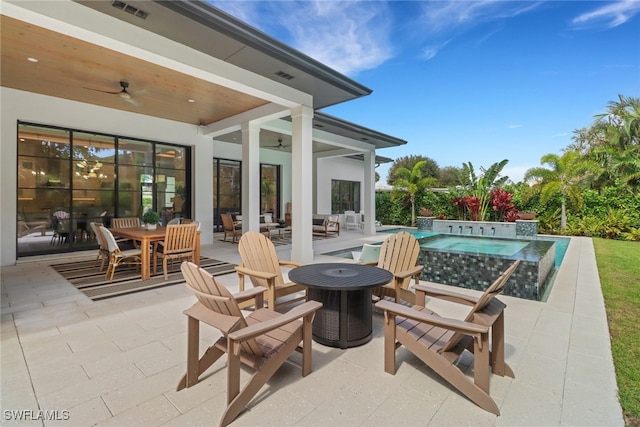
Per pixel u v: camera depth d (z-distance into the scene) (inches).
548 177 443.2
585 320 125.5
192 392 78.1
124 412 70.6
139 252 195.6
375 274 111.7
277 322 75.5
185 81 210.7
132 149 300.0
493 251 282.0
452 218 538.6
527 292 158.7
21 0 115.0
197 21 141.3
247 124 282.0
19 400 74.0
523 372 87.6
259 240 144.6
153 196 315.3
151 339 107.7
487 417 69.6
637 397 76.2
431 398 76.3
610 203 412.5
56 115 245.6
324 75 203.0
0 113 222.8
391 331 85.7
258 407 72.6
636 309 138.5
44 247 253.4
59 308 138.1
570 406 73.0
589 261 249.0
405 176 591.5
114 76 202.7
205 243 345.4
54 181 257.1
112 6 129.7
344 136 394.3
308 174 238.4
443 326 75.9
